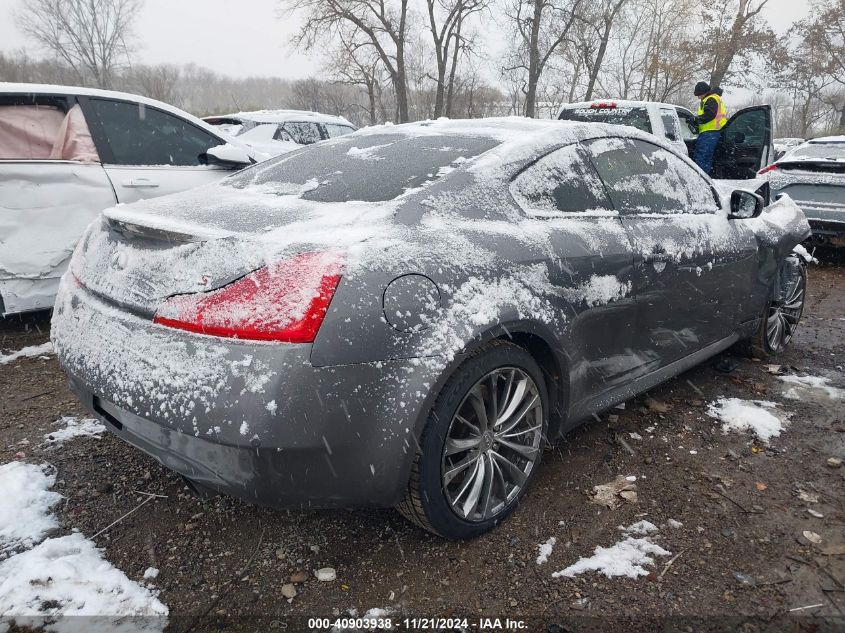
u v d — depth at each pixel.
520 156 2.48
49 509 2.36
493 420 2.18
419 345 1.87
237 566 2.09
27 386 3.46
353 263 1.81
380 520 2.34
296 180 2.59
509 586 2.01
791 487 2.61
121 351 1.90
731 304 3.47
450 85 23.38
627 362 2.79
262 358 1.69
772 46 24.92
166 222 2.03
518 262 2.20
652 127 7.71
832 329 4.84
